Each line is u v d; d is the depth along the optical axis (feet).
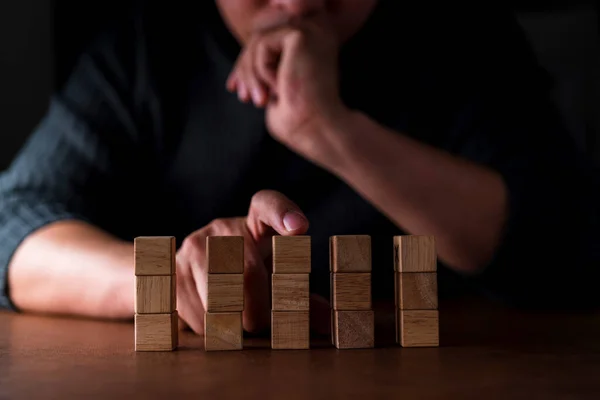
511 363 1.57
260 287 1.89
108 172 3.02
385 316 2.31
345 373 1.49
